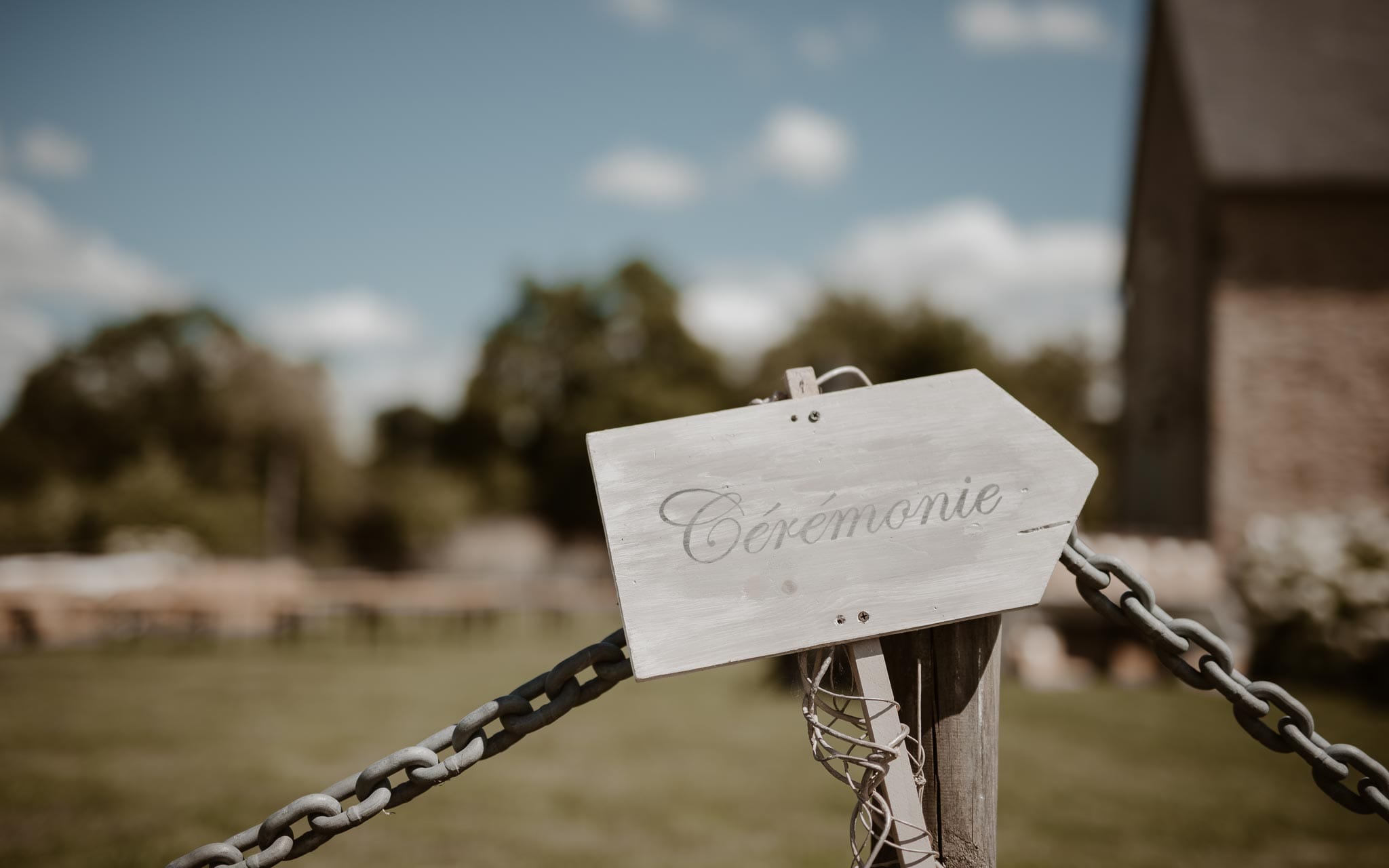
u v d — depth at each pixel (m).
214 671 11.98
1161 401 15.91
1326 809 5.41
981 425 1.58
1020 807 5.38
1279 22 15.16
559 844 4.65
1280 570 10.75
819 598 1.46
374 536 44.97
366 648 15.48
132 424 50.75
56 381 51.94
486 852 4.50
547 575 43.72
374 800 1.45
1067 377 53.62
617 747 7.31
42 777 6.01
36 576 16.48
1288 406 13.46
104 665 12.36
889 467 1.54
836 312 43.19
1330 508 13.32
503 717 1.48
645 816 5.25
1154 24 16.25
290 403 47.16
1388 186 13.14
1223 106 14.05
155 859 4.25
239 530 33.75
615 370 54.91
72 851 4.38
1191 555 11.75
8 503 30.06
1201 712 8.75
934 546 1.51
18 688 10.10
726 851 4.56
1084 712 8.73
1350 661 10.08
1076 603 11.12
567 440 52.78
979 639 1.58
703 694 10.38
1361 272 13.52
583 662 1.49
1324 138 13.63
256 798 5.52
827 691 1.50
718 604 1.44
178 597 15.89
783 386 1.61
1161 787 5.91
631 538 1.44
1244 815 5.25
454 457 56.72
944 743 1.58
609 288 56.84
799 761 6.83
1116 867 4.26
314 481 47.12
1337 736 7.28
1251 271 13.63
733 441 1.51
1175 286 15.41
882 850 1.61
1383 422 13.36
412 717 8.54
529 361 56.62
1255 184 13.31
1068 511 1.57
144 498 30.39
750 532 1.47
